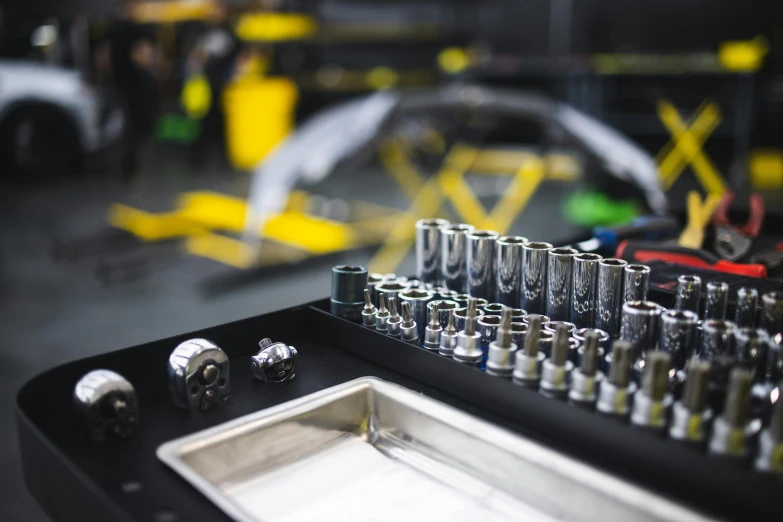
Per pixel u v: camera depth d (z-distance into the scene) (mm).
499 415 883
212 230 5742
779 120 7945
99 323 3758
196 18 8750
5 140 7246
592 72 8047
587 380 806
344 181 8469
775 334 852
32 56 7273
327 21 11109
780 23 9172
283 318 1129
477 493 854
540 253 1086
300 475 886
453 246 1196
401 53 11586
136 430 871
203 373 911
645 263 1249
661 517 694
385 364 1038
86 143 7449
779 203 6758
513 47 11445
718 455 707
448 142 7914
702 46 9781
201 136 9070
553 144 5871
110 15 8594
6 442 2531
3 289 4344
